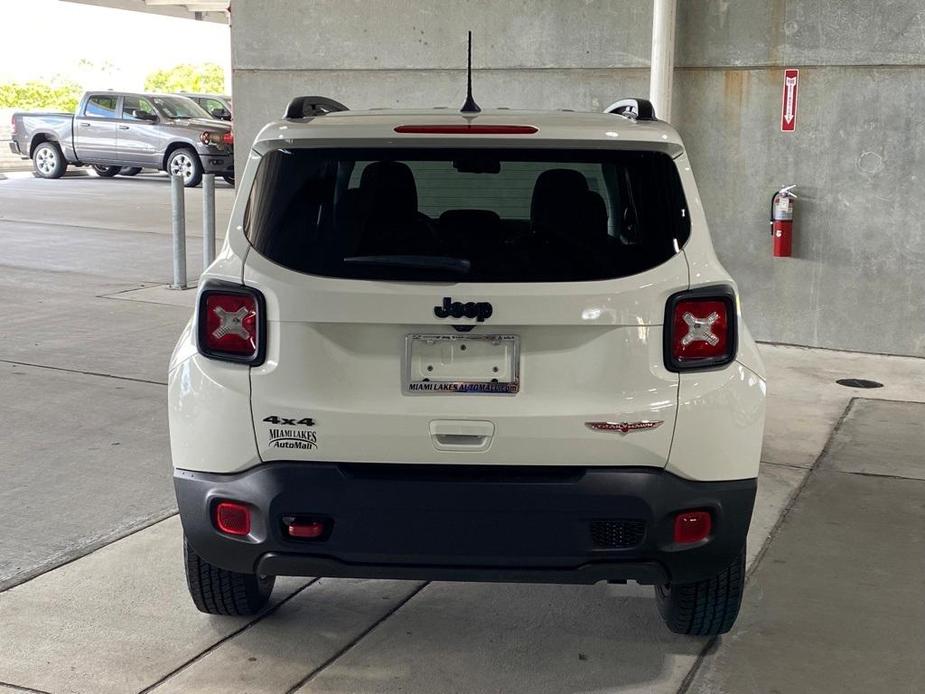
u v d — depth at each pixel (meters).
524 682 3.42
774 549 4.57
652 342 3.01
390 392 3.03
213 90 66.50
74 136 22.62
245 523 3.10
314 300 2.99
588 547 3.05
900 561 4.46
